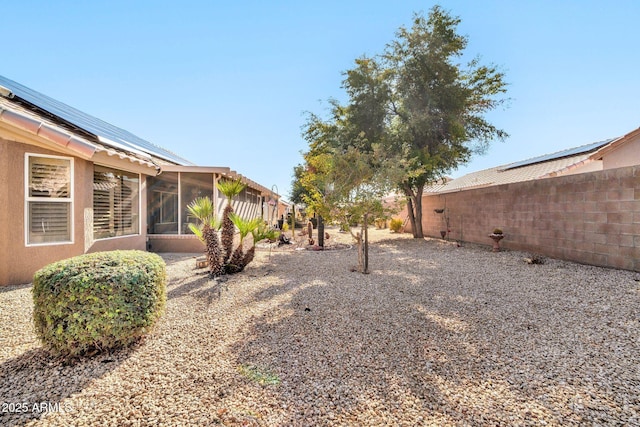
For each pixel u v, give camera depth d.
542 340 3.30
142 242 8.59
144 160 8.05
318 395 2.36
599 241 6.64
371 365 2.81
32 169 5.61
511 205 9.59
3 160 5.25
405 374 2.66
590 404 2.22
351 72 13.00
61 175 6.00
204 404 2.24
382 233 18.78
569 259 7.41
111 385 2.45
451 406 2.22
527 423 2.03
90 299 2.76
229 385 2.47
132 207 8.22
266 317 4.04
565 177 7.53
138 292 3.01
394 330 3.61
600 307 4.26
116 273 2.90
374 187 6.74
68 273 2.77
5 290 4.97
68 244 6.07
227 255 6.81
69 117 7.68
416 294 5.10
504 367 2.76
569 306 4.36
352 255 9.83
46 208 5.80
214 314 4.15
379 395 2.36
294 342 3.29
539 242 8.43
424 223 16.05
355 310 4.31
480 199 11.24
